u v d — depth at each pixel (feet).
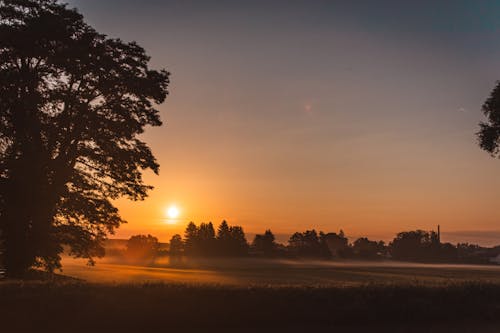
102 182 121.70
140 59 124.26
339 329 67.87
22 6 114.52
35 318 65.16
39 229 111.65
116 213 122.31
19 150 109.60
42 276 117.70
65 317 65.87
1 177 108.47
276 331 65.67
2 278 110.83
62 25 112.27
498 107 105.91
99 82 116.78
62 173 113.70
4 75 105.81
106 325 65.57
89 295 70.03
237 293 74.64
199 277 281.95
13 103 106.63
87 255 123.65
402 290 81.35
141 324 66.28
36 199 108.68
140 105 121.49
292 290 77.00
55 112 113.39
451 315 75.92
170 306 69.41
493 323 73.46
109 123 115.44
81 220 119.96
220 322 68.23
